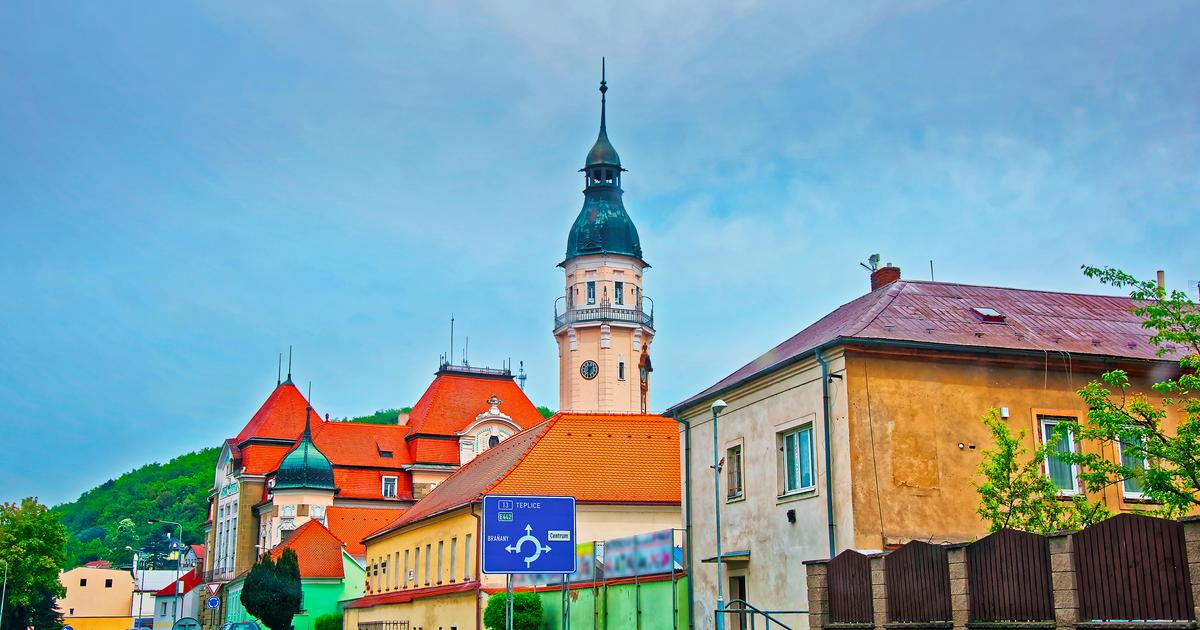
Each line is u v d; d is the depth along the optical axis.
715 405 28.36
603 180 114.81
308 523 80.44
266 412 114.81
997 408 27.03
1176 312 22.73
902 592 20.83
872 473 26.00
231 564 109.25
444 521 52.56
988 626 18.53
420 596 54.12
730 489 32.22
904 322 28.31
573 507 30.05
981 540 18.95
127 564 197.62
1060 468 27.20
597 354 110.38
